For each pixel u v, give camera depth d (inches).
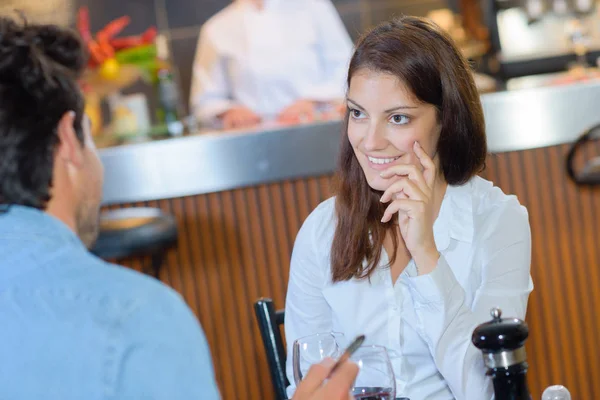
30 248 44.7
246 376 158.4
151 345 41.8
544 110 153.8
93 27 250.1
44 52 46.4
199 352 42.9
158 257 151.1
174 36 252.8
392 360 79.5
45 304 43.5
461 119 77.0
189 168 153.8
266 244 156.8
